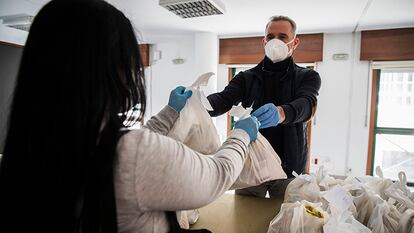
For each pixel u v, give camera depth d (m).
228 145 0.67
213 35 3.83
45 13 0.48
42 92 0.45
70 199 0.46
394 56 3.31
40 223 0.46
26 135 0.46
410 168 3.52
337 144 3.63
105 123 0.48
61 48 0.46
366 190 0.99
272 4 2.66
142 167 0.47
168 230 0.58
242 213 1.10
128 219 0.49
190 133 0.95
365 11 2.77
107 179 0.46
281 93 1.42
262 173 0.97
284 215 0.88
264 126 0.98
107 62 0.48
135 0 2.66
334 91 3.59
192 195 0.51
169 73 4.28
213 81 3.87
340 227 0.77
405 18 2.97
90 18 0.47
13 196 0.47
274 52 1.43
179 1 2.39
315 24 3.22
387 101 3.52
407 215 0.86
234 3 2.66
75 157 0.45
